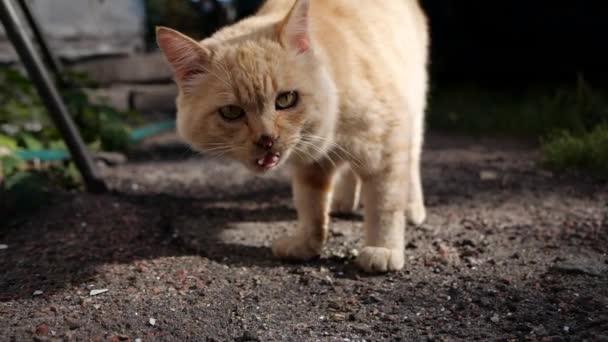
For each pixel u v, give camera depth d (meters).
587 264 0.71
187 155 1.26
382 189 0.73
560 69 1.94
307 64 0.68
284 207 0.93
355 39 0.73
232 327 0.63
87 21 1.67
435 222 0.87
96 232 0.82
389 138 0.72
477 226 0.85
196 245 0.79
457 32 2.03
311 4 0.73
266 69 0.67
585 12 1.87
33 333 0.62
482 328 0.62
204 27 2.34
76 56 1.63
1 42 1.45
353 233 0.83
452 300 0.67
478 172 1.11
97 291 0.69
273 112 0.67
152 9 2.43
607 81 1.85
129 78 1.71
